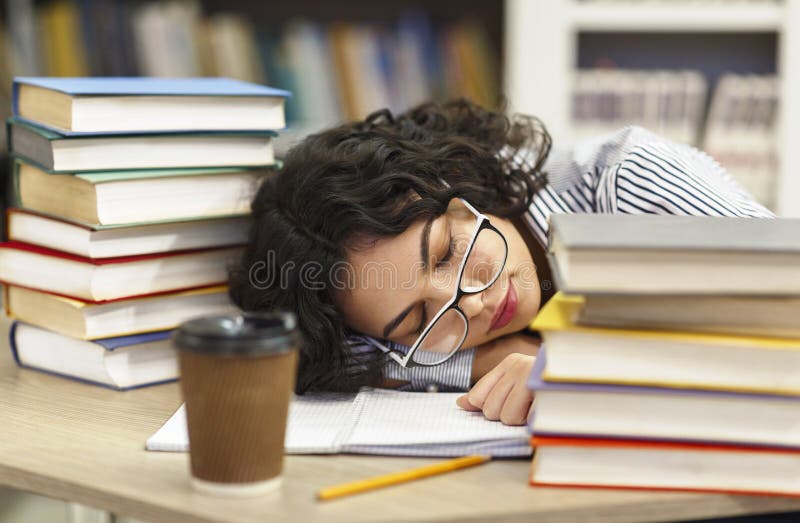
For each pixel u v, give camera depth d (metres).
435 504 0.71
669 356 0.73
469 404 0.94
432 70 2.47
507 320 1.09
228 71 2.42
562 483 0.75
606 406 0.73
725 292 0.71
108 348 1.04
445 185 1.08
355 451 0.83
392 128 1.22
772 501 0.74
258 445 0.72
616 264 0.71
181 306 1.12
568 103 2.42
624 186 1.14
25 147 1.10
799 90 2.36
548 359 0.74
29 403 1.01
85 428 0.92
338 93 2.46
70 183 1.05
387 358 1.08
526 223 1.20
